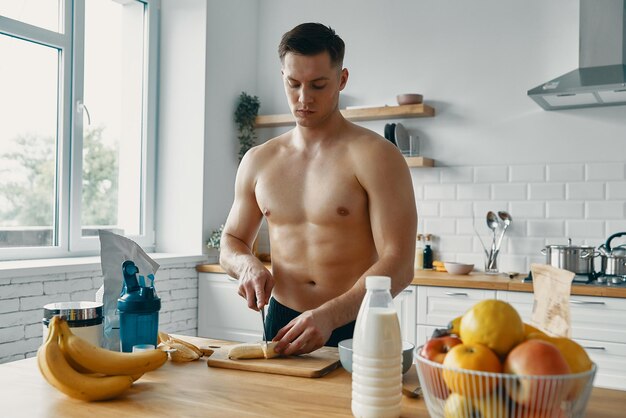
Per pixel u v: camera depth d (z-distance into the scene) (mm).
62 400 1115
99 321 1329
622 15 3191
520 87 3602
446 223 3766
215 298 3748
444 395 824
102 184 3578
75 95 3348
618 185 3369
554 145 3514
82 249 3385
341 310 1420
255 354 1366
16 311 2656
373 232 1717
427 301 3215
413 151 3770
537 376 741
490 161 3666
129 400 1107
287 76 1677
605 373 2842
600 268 3398
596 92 3002
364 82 4035
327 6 4164
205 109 3844
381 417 977
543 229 3527
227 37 4047
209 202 3898
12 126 3043
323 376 1268
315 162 1810
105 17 3580
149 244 3898
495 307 814
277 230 1882
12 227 3047
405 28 3920
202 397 1121
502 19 3656
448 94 3787
